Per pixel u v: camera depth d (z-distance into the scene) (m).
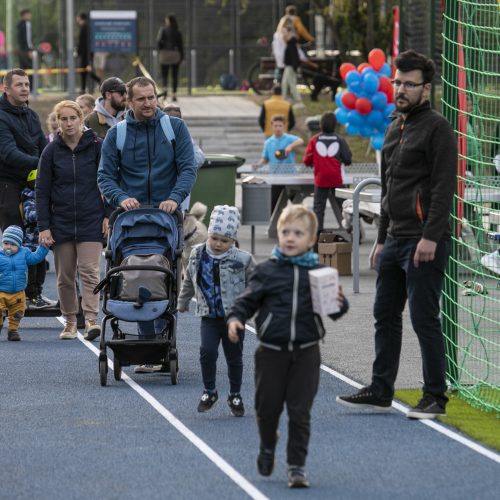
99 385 25.83
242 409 22.95
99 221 30.88
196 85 114.75
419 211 22.28
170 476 18.94
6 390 25.31
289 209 18.66
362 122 58.41
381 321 23.20
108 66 99.38
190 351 29.77
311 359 18.45
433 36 49.56
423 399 22.88
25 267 31.34
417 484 18.48
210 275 22.84
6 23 106.31
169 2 114.50
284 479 18.77
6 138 34.00
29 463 19.77
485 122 31.06
